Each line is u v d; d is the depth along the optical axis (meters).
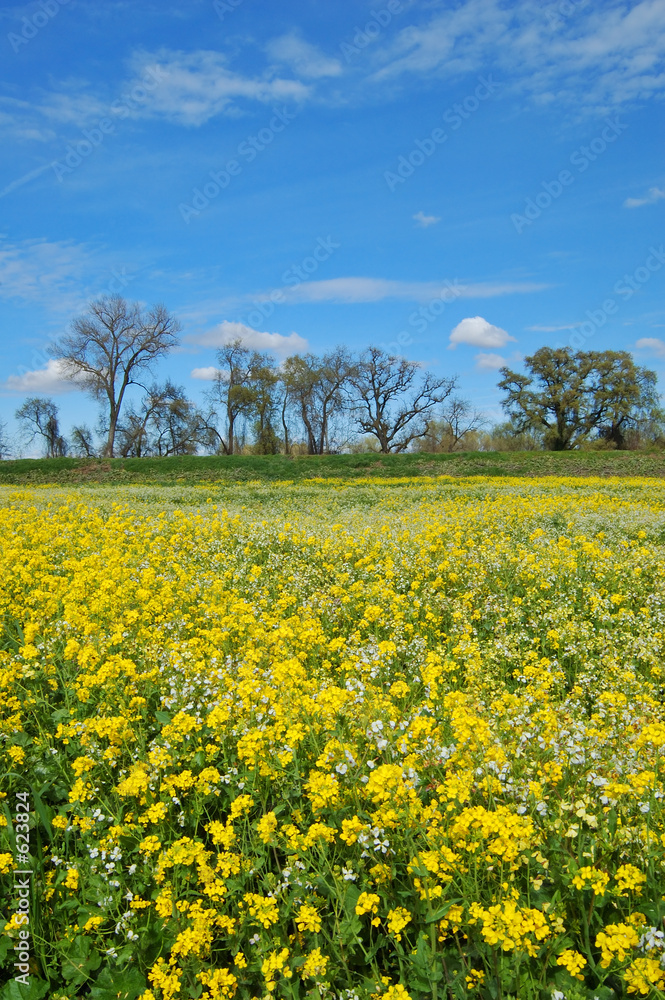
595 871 2.76
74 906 3.34
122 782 3.73
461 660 5.86
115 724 4.16
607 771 3.49
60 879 3.42
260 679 4.98
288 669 4.79
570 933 2.82
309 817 3.60
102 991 2.94
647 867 2.94
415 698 5.17
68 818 3.89
